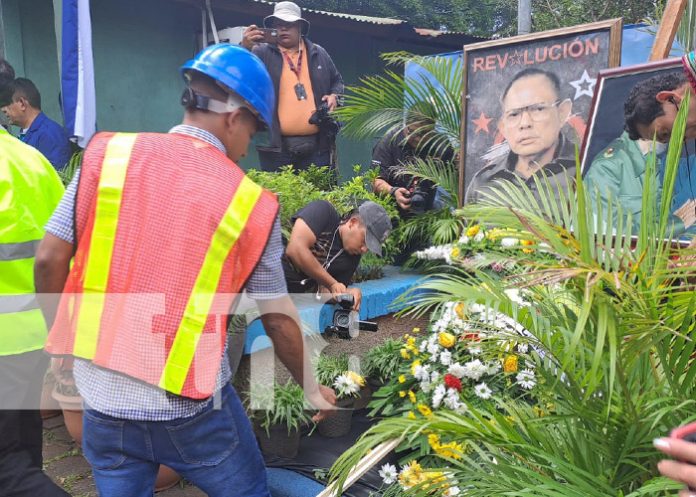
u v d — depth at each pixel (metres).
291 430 2.65
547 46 3.35
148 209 1.43
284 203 3.23
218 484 1.61
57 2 5.16
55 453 2.68
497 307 1.66
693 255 1.53
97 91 7.61
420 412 2.71
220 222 1.44
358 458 1.65
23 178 1.84
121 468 1.56
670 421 1.57
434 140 4.29
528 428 1.77
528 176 3.45
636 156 2.27
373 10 18.70
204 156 1.51
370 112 4.41
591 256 1.49
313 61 4.29
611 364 1.35
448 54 4.95
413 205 4.09
